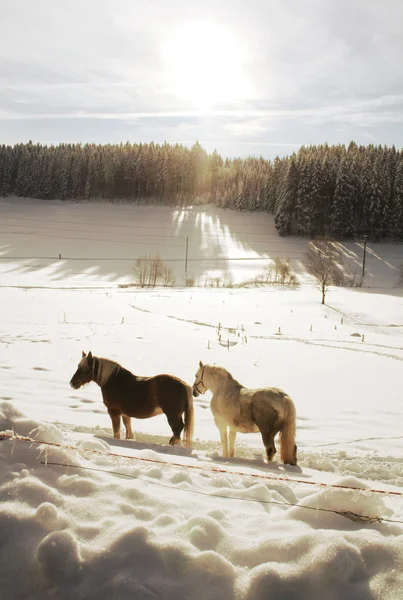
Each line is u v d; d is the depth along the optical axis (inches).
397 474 313.1
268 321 1542.8
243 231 5123.0
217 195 6323.8
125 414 376.5
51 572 130.3
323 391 714.2
